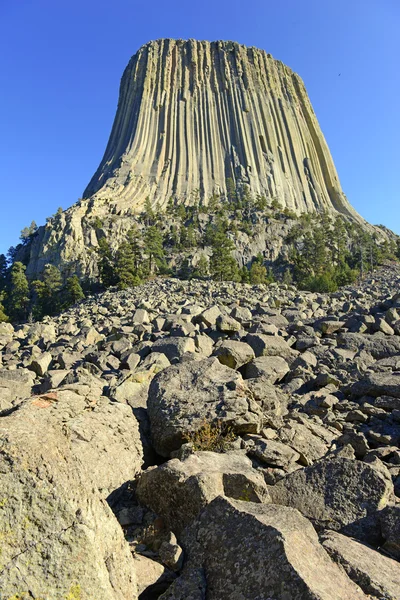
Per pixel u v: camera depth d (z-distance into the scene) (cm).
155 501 615
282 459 752
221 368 1034
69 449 488
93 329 2145
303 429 902
